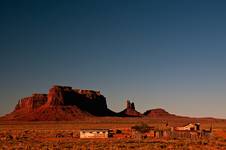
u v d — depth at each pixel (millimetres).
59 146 71688
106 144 76438
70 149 66562
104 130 105875
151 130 114625
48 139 95688
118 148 67562
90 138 101688
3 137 101188
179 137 101250
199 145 74688
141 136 102875
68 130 144375
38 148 68062
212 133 104938
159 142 82500
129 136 106688
